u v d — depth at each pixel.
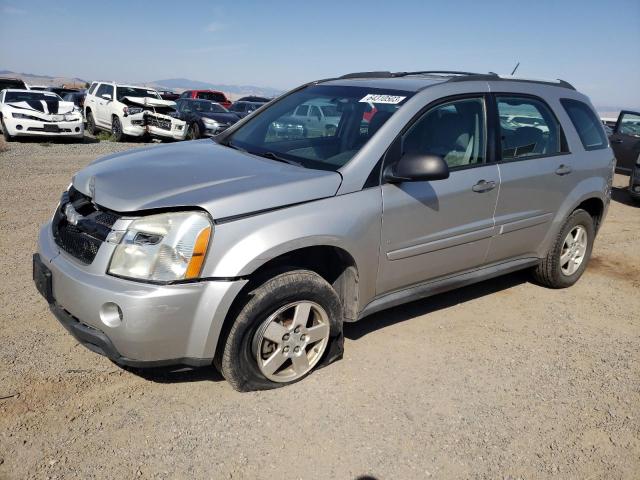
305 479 2.62
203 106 18.69
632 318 4.69
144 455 2.70
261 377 3.20
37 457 2.63
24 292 4.40
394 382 3.46
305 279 3.18
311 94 4.40
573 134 4.86
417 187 3.65
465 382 3.52
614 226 7.94
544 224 4.70
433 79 4.11
